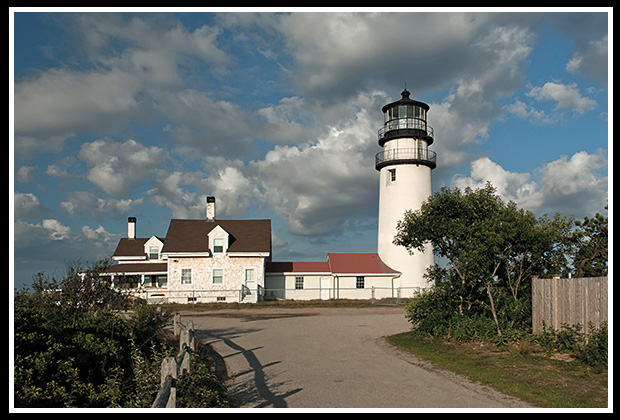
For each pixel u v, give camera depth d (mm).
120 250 40625
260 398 8789
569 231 14492
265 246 36750
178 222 39031
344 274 38125
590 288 11492
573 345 11562
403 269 37906
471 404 8172
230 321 22453
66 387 8070
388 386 9508
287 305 31234
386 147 38812
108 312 12406
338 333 17438
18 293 11633
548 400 8320
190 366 9219
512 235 13578
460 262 14523
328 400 8547
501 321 14211
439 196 16047
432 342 14430
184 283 35969
